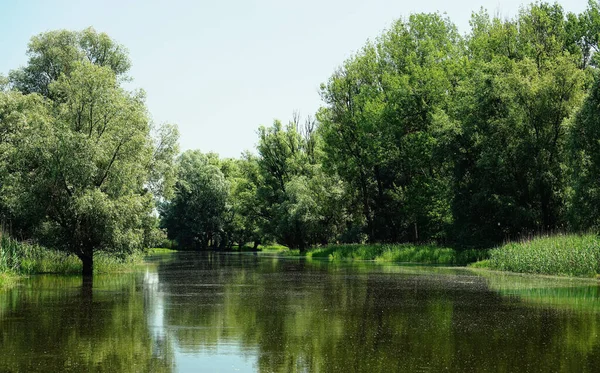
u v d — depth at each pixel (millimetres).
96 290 19766
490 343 9984
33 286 21266
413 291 18953
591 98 29141
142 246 32938
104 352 9477
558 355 8977
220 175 91062
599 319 12547
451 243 42094
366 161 51375
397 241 53031
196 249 93062
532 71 36406
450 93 46438
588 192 28688
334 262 41781
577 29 48062
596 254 23750
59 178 25766
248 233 87125
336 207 57031
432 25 49812
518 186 35656
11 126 31688
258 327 11883
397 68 50406
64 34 44531
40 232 26766
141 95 35531
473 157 37562
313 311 14273
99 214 25562
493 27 46531
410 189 47812
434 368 8188
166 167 41062
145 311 14344
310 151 72812
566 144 30672
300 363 8617
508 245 29859
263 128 72000
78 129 27312
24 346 9977
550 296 17062
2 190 27531
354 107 52125
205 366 8484
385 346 9828
